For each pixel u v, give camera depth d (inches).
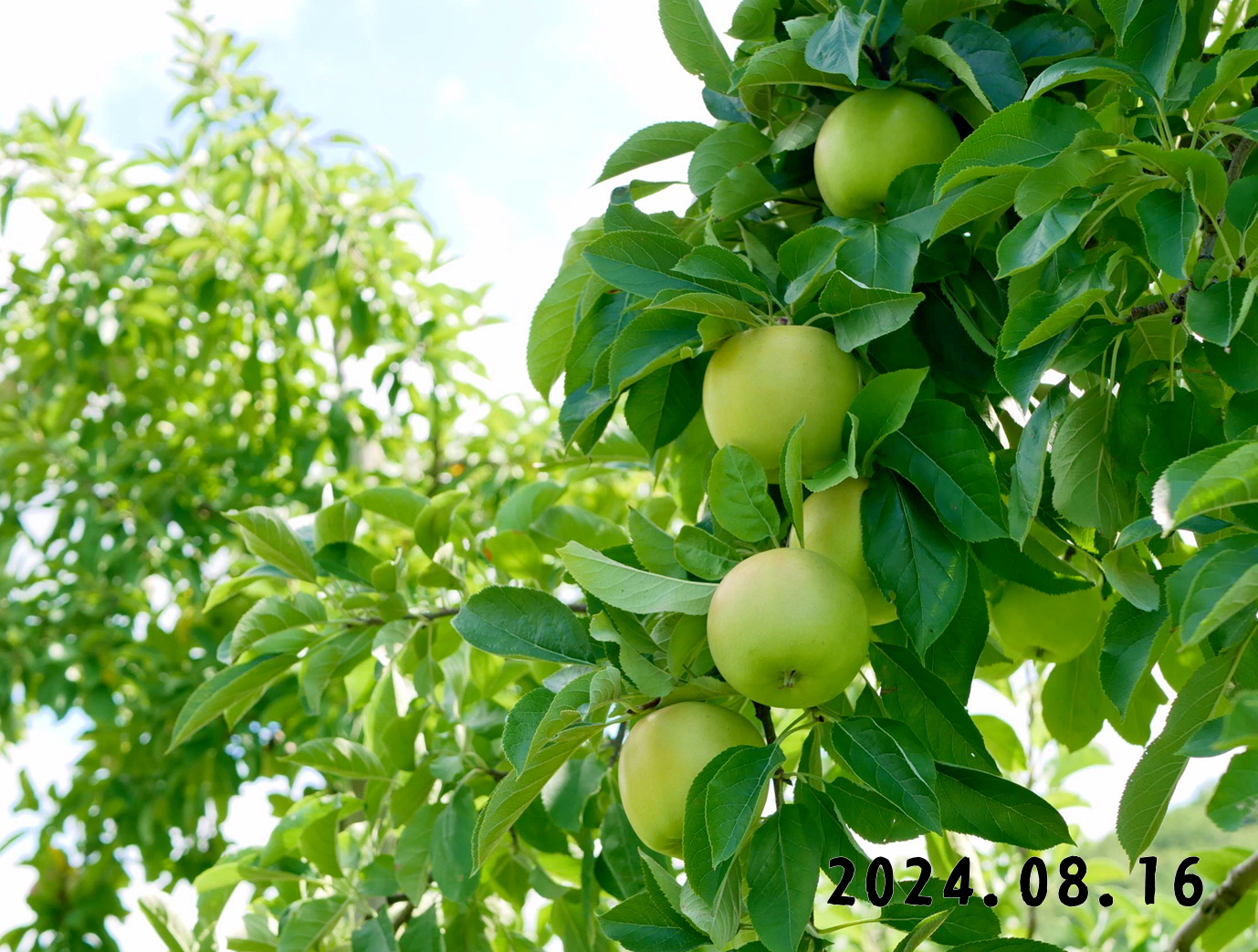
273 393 216.7
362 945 76.8
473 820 78.0
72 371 207.5
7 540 210.2
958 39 58.8
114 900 192.1
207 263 195.9
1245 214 45.0
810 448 51.8
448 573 84.2
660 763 49.3
